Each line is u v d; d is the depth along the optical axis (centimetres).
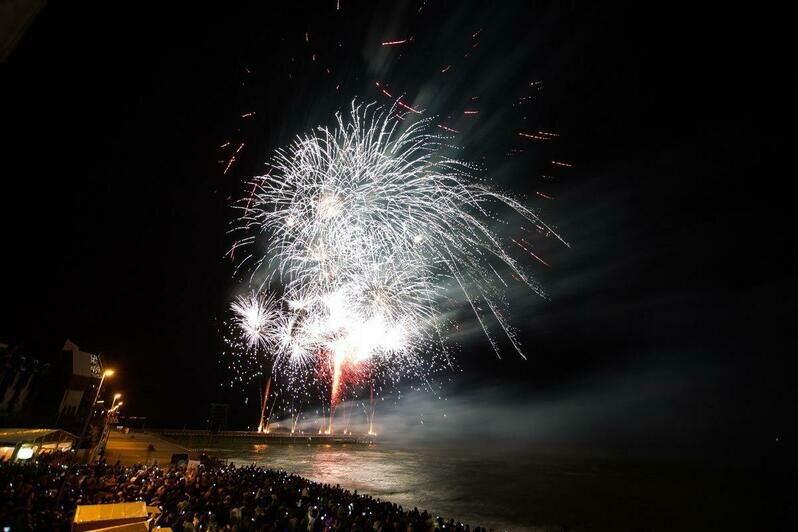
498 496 4191
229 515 1634
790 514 4047
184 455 3569
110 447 4875
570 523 3319
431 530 1889
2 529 1148
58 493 1568
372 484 4381
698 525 3559
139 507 1315
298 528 1650
